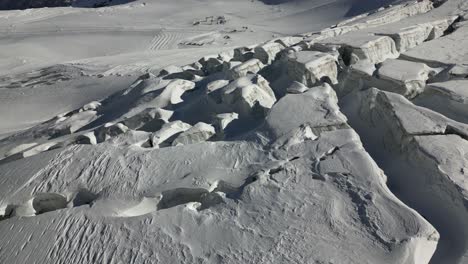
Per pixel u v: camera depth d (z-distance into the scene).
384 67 10.39
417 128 7.79
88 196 7.97
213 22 59.88
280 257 5.91
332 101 9.25
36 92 27.83
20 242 7.04
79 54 47.34
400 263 5.59
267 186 7.08
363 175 6.91
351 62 11.80
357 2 59.31
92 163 8.60
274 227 6.35
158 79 14.45
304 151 7.76
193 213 6.86
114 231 6.82
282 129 8.47
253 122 9.78
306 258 5.84
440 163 6.93
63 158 8.91
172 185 7.66
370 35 12.84
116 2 95.44
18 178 8.58
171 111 11.43
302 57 11.34
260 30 54.31
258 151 8.09
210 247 6.25
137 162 8.41
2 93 28.61
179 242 6.41
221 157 8.14
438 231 6.32
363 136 9.09
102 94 25.52
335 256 5.80
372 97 9.23
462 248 5.90
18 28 59.53
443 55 11.10
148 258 6.28
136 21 62.72
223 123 9.77
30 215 8.02
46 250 6.79
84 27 58.31
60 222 7.23
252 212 6.68
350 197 6.60
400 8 17.73
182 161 8.23
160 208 7.57
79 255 6.59
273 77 12.16
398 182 7.50
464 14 14.82
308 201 6.66
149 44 49.16
